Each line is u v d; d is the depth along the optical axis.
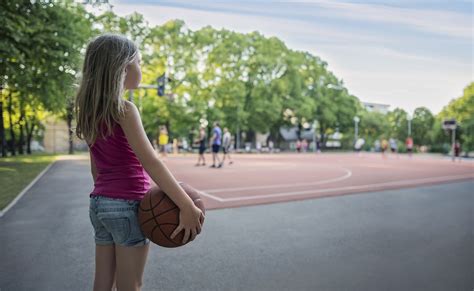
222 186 9.98
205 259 4.09
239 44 40.03
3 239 4.73
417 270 3.87
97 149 1.79
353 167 18.36
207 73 38.28
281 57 43.03
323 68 49.41
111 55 1.76
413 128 49.94
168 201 1.76
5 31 11.30
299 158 28.66
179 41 35.56
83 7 14.80
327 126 52.19
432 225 5.89
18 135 34.09
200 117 39.75
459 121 40.03
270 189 9.48
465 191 9.88
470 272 3.82
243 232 5.24
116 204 1.74
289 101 44.03
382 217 6.42
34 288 3.25
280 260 4.09
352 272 3.77
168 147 36.12
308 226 5.67
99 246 1.89
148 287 3.31
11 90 16.72
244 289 3.31
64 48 13.66
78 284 3.36
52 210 6.52
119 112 1.69
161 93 19.86
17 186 9.25
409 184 11.16
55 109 16.38
